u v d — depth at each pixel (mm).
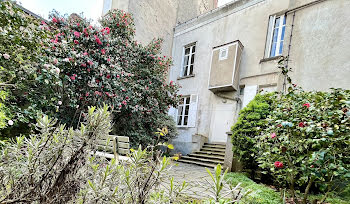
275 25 7785
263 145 3268
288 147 2668
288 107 3025
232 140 5090
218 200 738
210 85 8641
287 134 2713
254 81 7730
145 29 9148
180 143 9195
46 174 863
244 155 4699
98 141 981
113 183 908
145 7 9180
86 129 939
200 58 9922
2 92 2783
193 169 5703
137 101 6199
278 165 2676
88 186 885
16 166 853
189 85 10133
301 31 5066
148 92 6438
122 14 6594
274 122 3100
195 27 10477
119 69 4922
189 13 12492
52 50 3559
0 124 2662
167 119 8398
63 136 966
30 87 3387
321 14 4809
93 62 4348
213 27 9688
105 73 4613
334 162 2201
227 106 8453
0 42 2797
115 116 5973
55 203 831
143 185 921
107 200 836
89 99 4469
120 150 3014
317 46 4715
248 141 4539
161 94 7059
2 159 855
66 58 3621
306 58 4828
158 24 10047
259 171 4371
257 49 7926
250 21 8375
